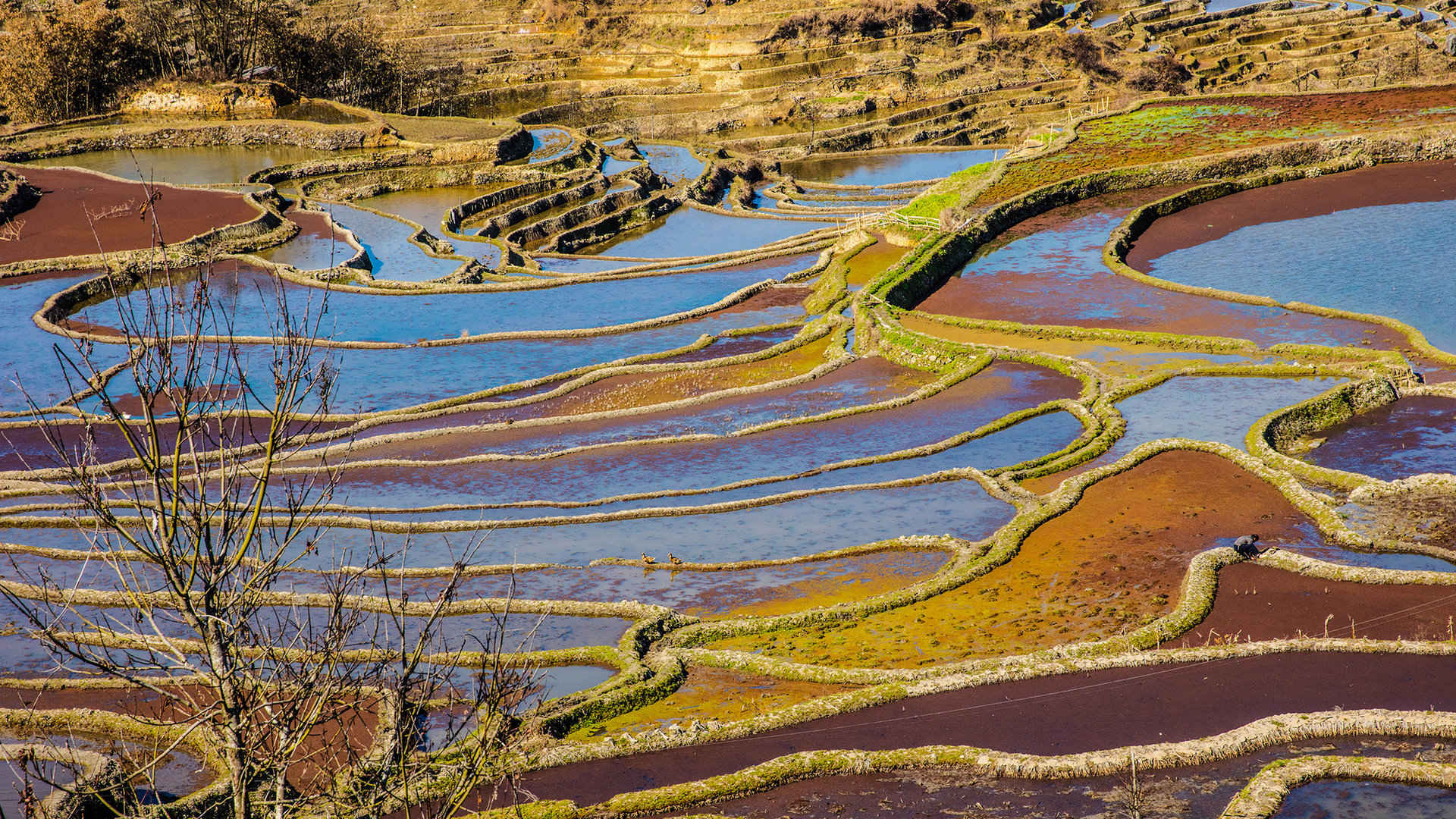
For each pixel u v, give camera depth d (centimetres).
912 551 4331
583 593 4147
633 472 5391
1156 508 4416
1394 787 2616
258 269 9288
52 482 5394
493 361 7312
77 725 3209
